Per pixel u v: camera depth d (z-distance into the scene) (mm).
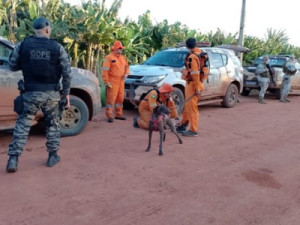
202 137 6461
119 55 7496
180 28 19078
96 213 3328
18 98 4227
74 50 12031
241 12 15305
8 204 3426
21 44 4090
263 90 11930
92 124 7242
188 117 6426
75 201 3553
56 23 11320
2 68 5176
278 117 9078
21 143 4270
